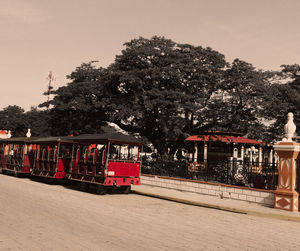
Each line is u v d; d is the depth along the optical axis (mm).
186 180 18859
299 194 13750
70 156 20984
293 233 9508
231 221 10992
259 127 28422
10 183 19000
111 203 13625
